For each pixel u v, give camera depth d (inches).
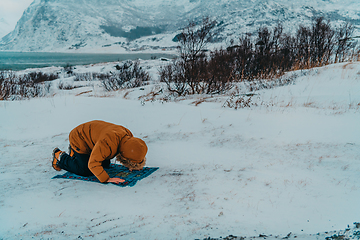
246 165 156.6
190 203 114.4
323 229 88.5
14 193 122.3
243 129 221.3
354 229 86.2
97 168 123.5
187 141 209.3
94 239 88.1
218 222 97.4
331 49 561.9
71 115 277.7
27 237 88.4
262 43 638.5
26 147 200.5
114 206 112.4
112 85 689.0
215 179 139.5
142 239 88.3
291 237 85.1
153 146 202.1
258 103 322.0
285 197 114.7
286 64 560.1
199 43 458.0
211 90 449.7
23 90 529.7
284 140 190.7
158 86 530.6
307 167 145.8
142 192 126.1
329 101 304.3
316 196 113.0
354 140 175.6
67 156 141.9
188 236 89.2
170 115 270.7
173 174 148.6
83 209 109.4
